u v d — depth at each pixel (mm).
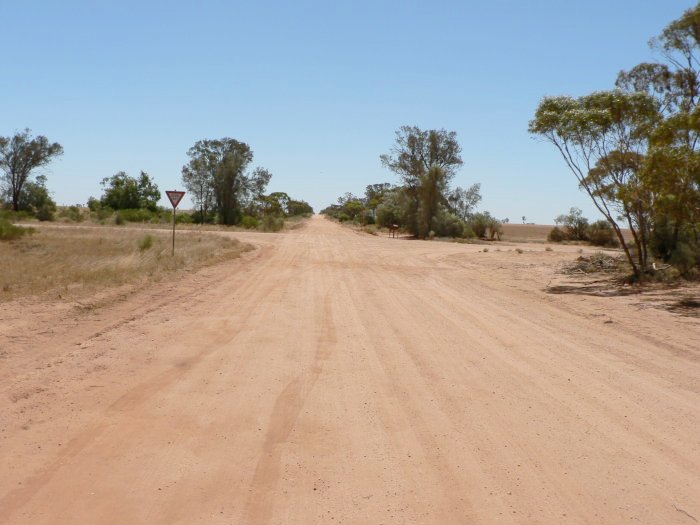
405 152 66875
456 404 7027
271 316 12531
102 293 14359
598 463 5434
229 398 7094
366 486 4906
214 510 4465
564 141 20828
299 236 52625
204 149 72625
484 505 4617
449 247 42875
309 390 7473
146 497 4637
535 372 8508
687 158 16438
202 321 11797
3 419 6191
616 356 9594
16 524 4191
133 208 79438
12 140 70062
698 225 19109
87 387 7340
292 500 4645
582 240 61062
